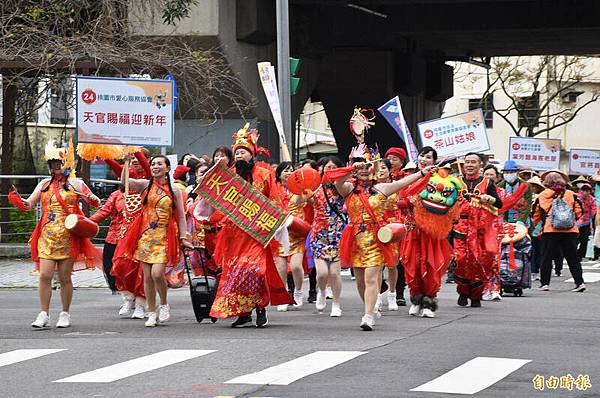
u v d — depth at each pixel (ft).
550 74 216.33
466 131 79.82
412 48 154.81
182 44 107.14
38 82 108.88
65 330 49.93
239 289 49.11
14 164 116.47
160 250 50.85
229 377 36.29
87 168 94.53
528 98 205.16
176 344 44.32
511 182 73.72
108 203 61.00
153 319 51.21
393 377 35.96
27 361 40.75
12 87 107.04
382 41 145.69
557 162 111.34
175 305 62.03
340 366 38.19
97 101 66.44
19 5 98.73
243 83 113.29
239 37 111.86
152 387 34.78
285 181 60.34
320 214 55.42
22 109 113.50
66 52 95.35
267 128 120.06
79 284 77.56
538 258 85.46
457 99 237.25
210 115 115.34
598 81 228.22
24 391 34.68
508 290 69.77
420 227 53.47
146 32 104.99
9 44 95.61
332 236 55.31
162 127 66.90
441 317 54.44
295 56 127.13
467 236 59.21
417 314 55.21
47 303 51.01
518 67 223.71
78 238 50.96
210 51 104.58
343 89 153.89
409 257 54.13
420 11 140.15
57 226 50.60
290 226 54.80
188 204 58.70
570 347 43.24
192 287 51.70
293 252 59.21
